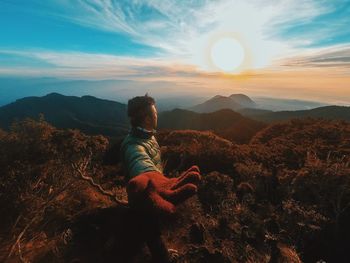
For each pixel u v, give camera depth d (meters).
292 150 12.30
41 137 5.07
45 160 4.65
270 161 10.62
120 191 4.53
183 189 1.78
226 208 5.20
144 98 2.39
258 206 5.95
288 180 7.67
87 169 5.18
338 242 6.05
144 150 2.21
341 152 12.02
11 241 3.11
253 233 4.32
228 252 3.69
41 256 3.04
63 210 3.70
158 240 2.41
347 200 7.23
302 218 5.61
